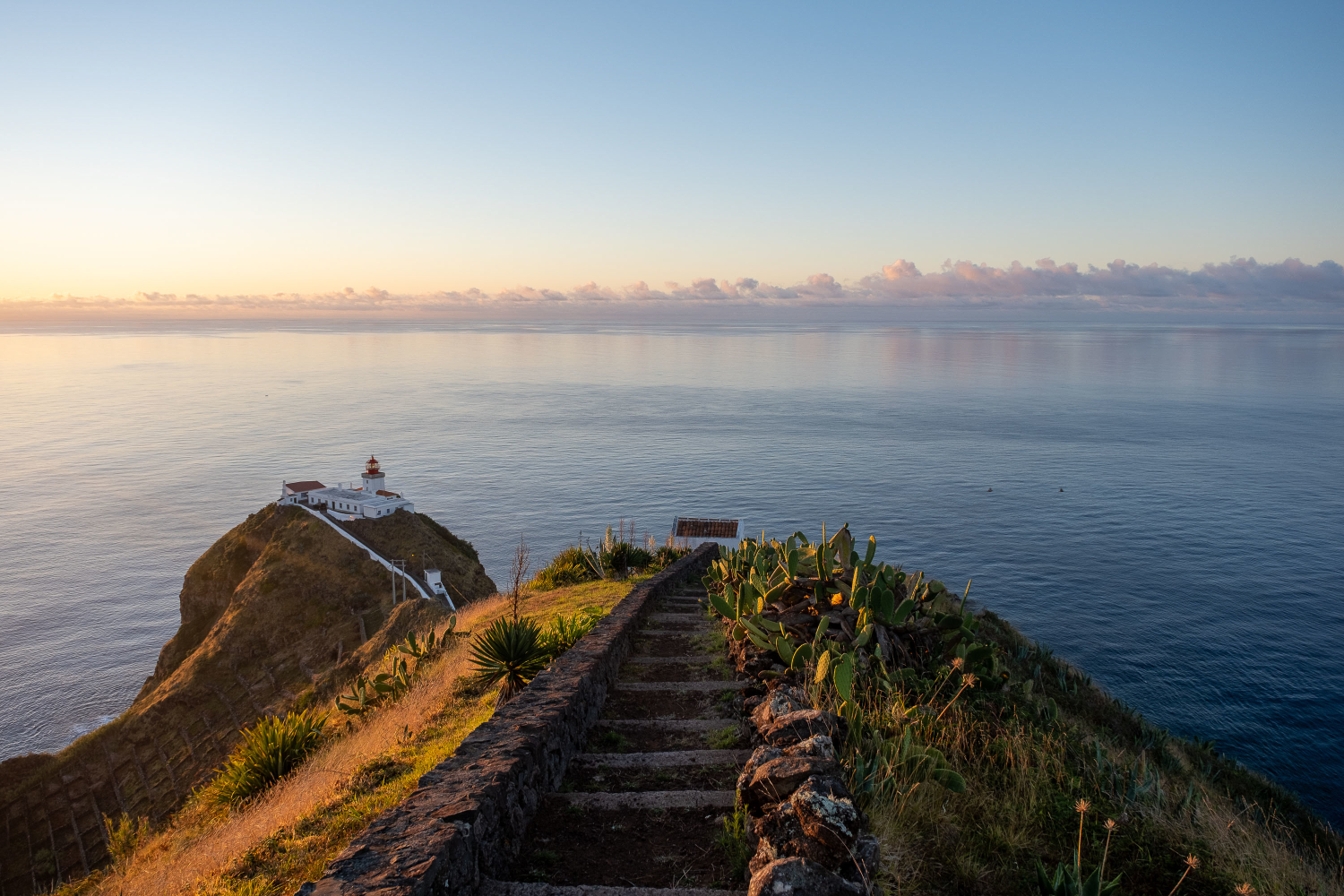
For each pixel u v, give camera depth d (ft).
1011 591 312.71
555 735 19.16
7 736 343.26
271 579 251.19
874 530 436.35
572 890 13.39
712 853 15.40
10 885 152.56
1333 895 17.19
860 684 23.52
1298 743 170.71
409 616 177.37
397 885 10.65
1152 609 285.23
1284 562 347.15
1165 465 609.83
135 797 178.29
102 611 484.74
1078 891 13.88
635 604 41.45
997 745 20.56
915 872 14.05
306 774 30.14
